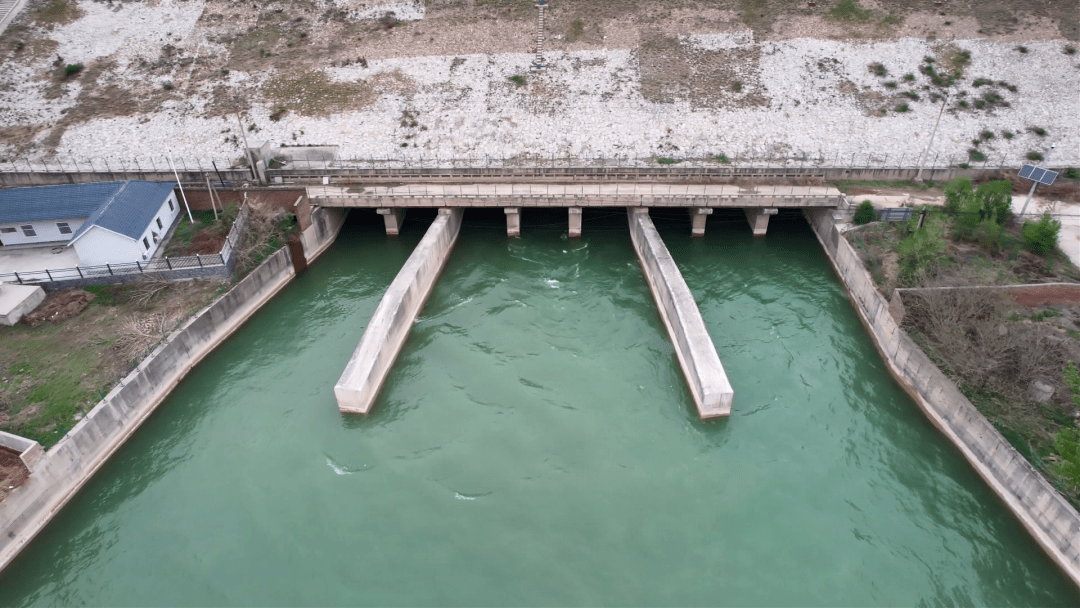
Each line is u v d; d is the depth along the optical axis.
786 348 40.97
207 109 64.06
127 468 33.28
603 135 61.75
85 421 32.16
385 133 62.16
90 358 36.28
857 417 35.94
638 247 50.62
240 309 42.88
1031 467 29.39
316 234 50.44
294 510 31.03
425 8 74.06
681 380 38.28
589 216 56.69
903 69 66.44
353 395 34.94
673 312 40.62
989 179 52.91
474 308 45.00
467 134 62.06
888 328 39.25
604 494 31.58
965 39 68.25
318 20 73.12
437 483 32.16
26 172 53.75
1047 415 32.31
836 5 72.56
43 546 29.73
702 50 69.06
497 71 67.38
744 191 51.56
